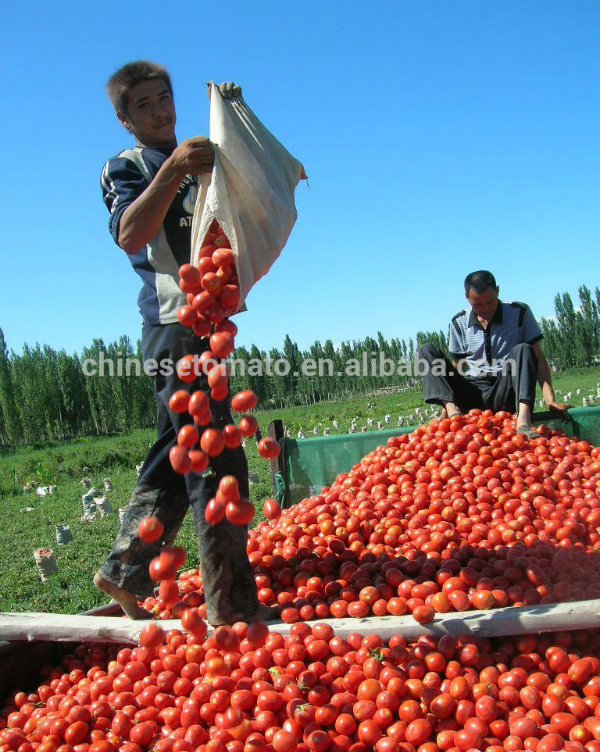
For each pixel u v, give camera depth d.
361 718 2.74
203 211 3.06
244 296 3.03
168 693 3.22
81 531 14.43
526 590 3.29
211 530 3.31
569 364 83.12
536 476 5.00
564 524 4.11
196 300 2.84
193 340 3.33
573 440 5.93
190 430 2.67
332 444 6.89
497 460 5.18
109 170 3.44
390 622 3.13
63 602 8.81
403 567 3.65
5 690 3.64
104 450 38.12
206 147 3.03
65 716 3.15
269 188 3.17
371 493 5.04
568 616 2.91
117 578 3.57
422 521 4.34
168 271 3.41
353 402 70.94
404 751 2.59
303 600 3.52
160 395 3.47
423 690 2.80
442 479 4.95
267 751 2.63
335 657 3.02
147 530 2.56
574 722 2.63
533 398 5.90
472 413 6.18
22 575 10.72
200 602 3.73
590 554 3.75
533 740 2.56
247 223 3.11
